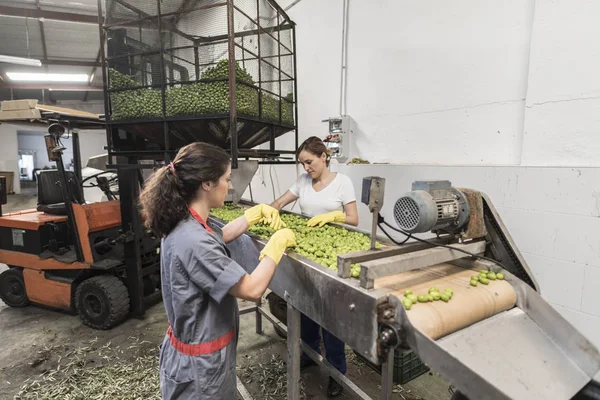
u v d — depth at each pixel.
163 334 2.76
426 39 2.75
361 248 1.60
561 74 1.90
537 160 2.04
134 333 2.78
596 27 1.76
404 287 1.15
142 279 3.03
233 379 1.28
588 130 1.82
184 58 2.33
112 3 2.27
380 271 1.04
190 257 1.09
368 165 3.09
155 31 2.25
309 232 1.88
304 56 4.03
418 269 1.33
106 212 3.01
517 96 2.22
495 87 2.33
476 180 2.26
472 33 2.44
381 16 3.10
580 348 1.02
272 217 1.70
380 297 0.96
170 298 1.19
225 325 1.23
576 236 1.84
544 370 0.97
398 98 3.02
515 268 1.37
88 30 6.84
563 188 1.86
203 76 2.12
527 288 1.18
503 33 2.26
